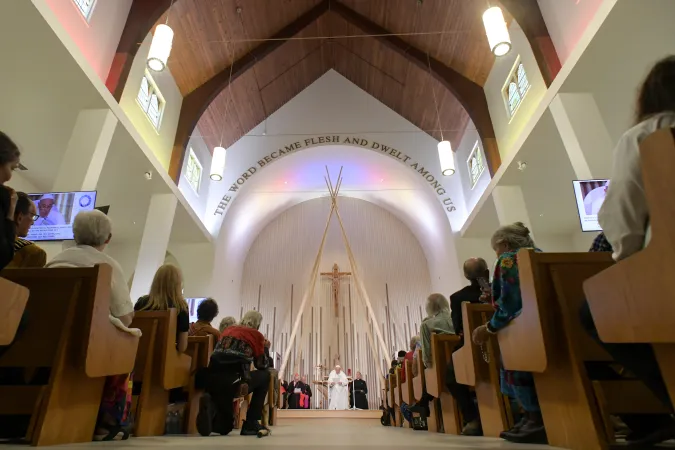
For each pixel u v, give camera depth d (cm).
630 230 124
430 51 921
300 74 1089
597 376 211
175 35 794
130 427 262
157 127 823
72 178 564
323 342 1294
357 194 1407
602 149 567
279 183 1259
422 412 454
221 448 178
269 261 1370
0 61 541
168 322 299
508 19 777
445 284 1169
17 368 216
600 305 137
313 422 783
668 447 160
